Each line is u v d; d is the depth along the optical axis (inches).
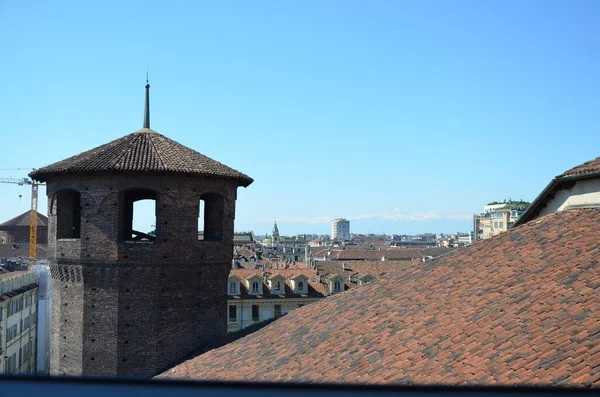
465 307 528.4
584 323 392.5
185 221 928.9
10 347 2469.2
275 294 3211.1
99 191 904.9
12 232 5502.0
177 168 905.5
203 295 952.3
